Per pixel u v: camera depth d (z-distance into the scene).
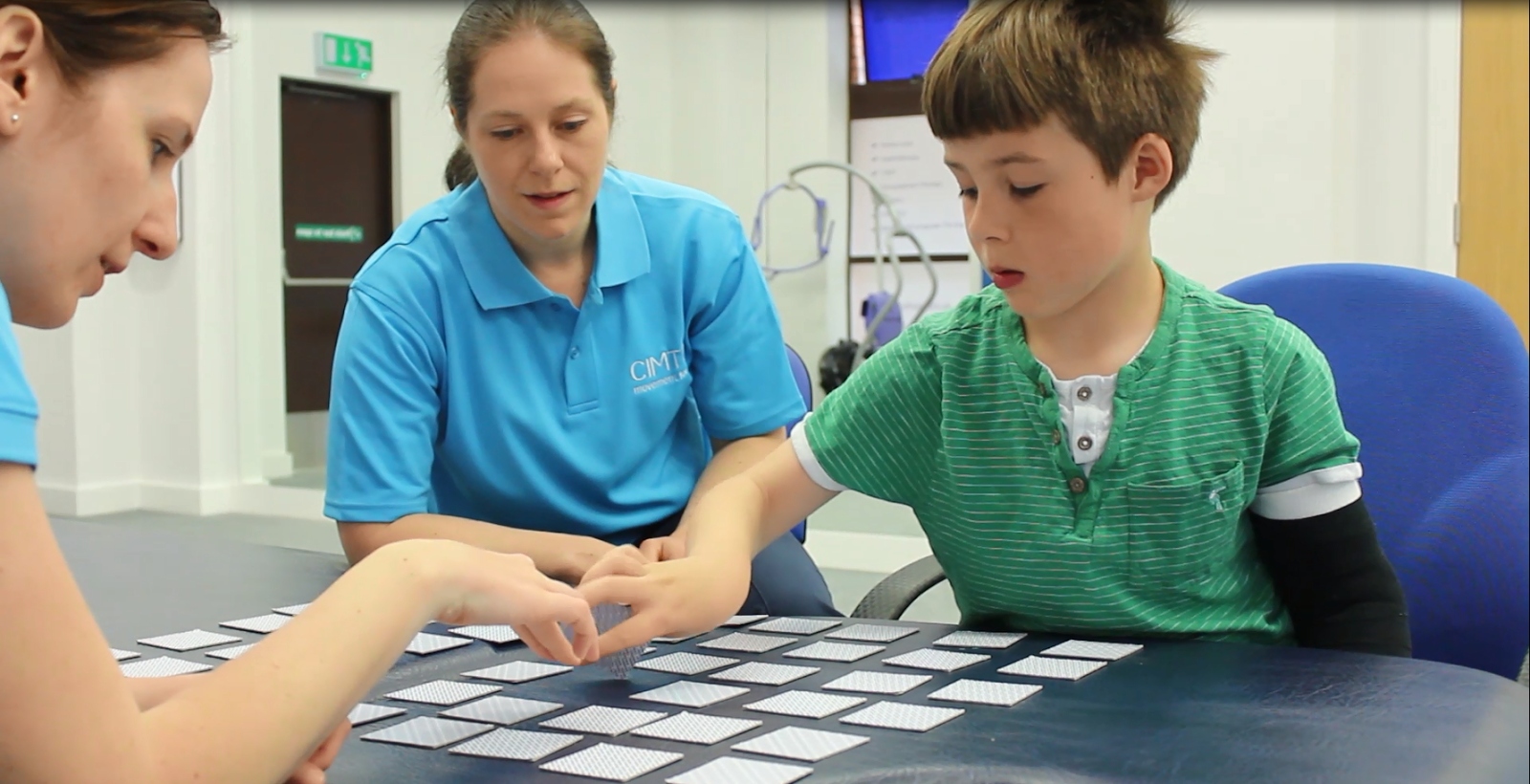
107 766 0.49
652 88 4.32
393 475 1.27
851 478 1.05
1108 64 0.81
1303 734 0.60
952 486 1.00
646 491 1.42
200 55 0.56
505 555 0.69
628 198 1.40
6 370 0.49
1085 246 0.83
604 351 1.37
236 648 0.84
